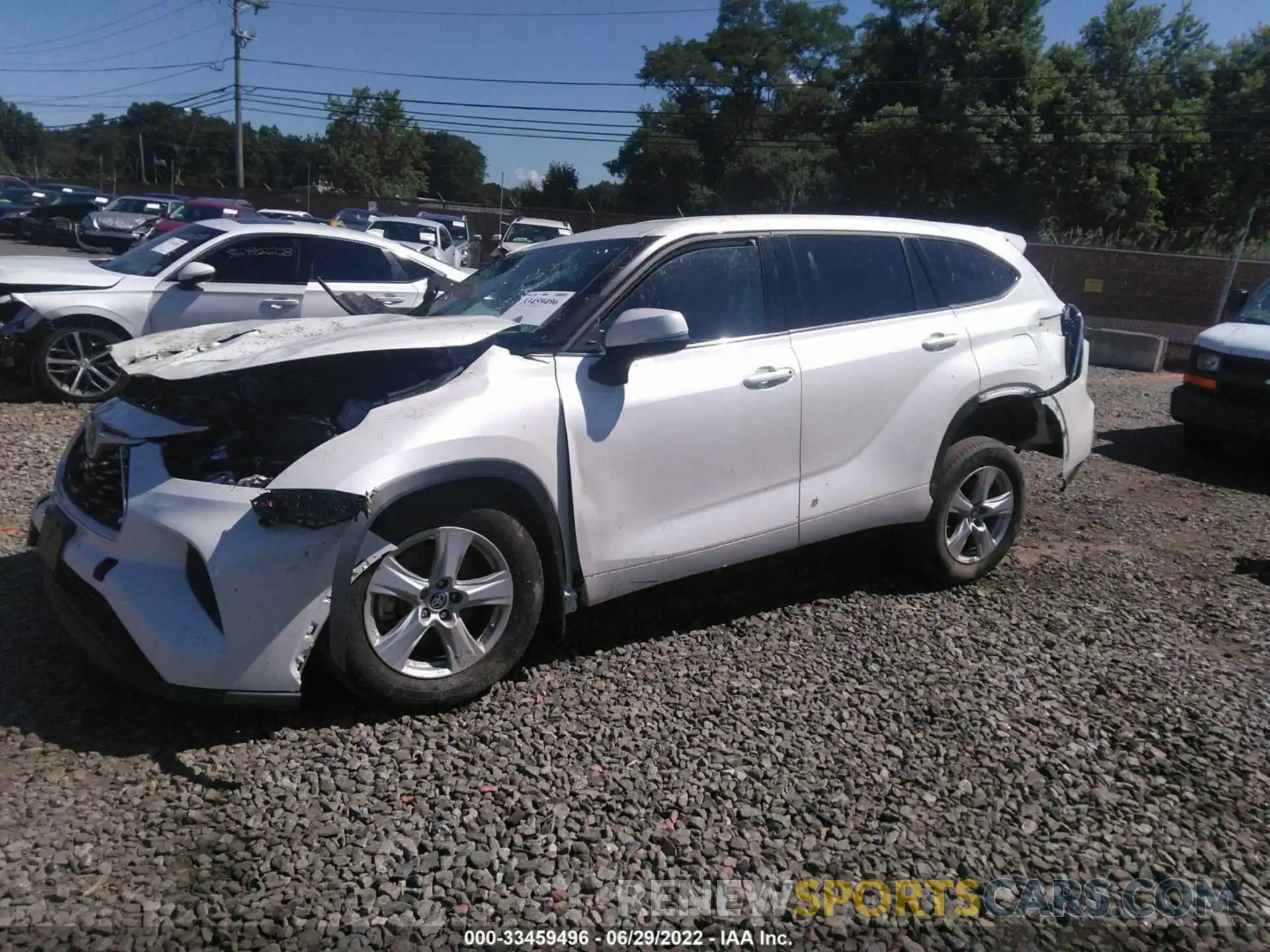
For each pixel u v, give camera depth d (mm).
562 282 4270
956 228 5262
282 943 2502
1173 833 3123
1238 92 41000
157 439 3465
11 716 3451
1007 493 5254
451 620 3582
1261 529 6727
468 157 102500
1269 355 7949
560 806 3100
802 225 4637
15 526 5289
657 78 52844
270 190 48219
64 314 8156
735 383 4184
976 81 38625
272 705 3312
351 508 3250
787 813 3137
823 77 49938
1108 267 20797
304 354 3463
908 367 4723
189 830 2926
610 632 4418
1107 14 42219
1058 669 4250
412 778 3215
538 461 3684
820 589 5070
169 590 3291
